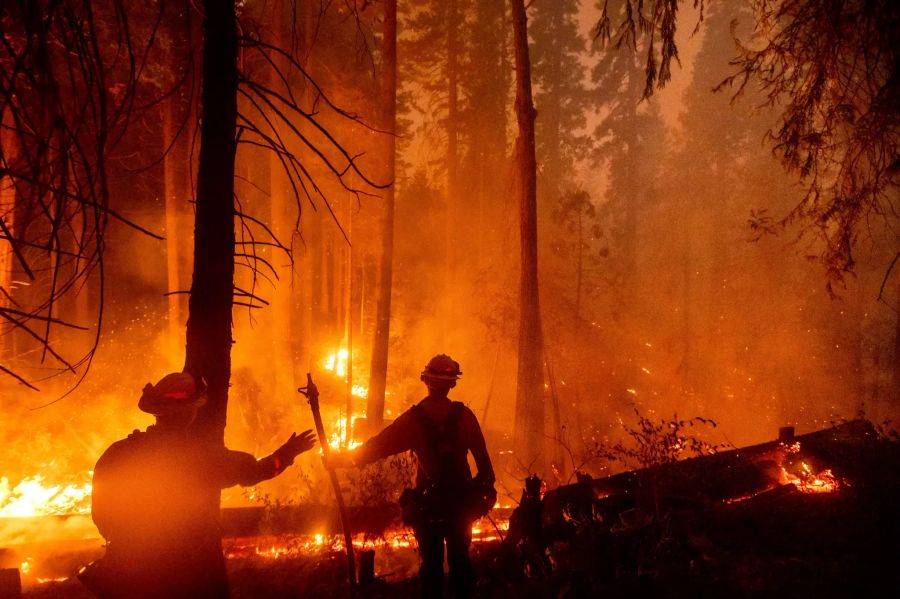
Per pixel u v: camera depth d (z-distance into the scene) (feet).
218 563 9.75
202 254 12.08
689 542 14.90
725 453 23.56
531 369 52.37
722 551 15.46
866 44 21.97
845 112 24.75
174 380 9.73
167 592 9.14
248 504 36.76
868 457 20.56
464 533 13.10
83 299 58.03
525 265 53.62
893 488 17.48
